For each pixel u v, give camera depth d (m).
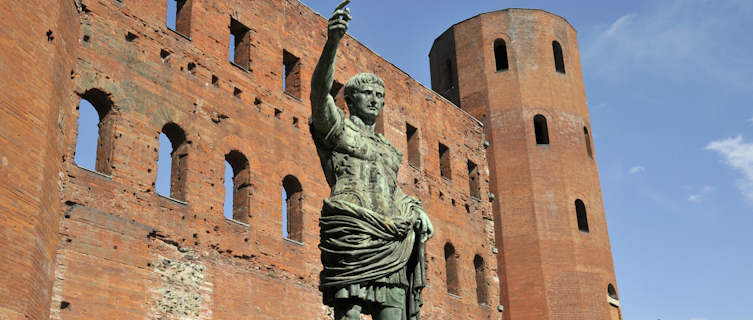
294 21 35.34
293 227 32.28
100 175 24.67
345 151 8.92
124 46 26.91
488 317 41.59
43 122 19.81
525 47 49.00
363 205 8.55
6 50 18.44
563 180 45.88
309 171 33.31
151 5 28.50
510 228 44.59
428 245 38.84
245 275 28.61
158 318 25.03
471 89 48.88
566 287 43.19
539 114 47.28
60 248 22.78
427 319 36.94
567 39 51.16
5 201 17.81
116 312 23.83
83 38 25.45
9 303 17.53
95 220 24.05
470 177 45.50
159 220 26.09
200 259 27.11
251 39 32.53
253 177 30.41
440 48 52.75
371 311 8.56
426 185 40.25
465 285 40.69
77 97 24.58
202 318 26.48
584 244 44.91
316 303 31.31
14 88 18.62
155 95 27.48
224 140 29.72
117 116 25.91
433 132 42.31
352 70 37.97
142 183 25.97
